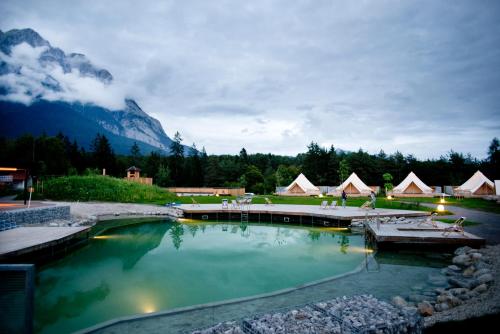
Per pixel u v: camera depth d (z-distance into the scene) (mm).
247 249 16359
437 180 64375
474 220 20438
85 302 9703
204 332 6770
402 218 21734
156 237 19484
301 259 14414
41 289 10797
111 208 29375
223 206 28094
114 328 7828
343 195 28422
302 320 7156
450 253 14906
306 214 24047
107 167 76375
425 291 9938
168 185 67875
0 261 11156
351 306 8195
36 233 15273
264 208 27766
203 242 18062
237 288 10875
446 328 6711
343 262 13844
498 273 10344
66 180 36375
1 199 32781
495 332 6379
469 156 74562
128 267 13297
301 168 73250
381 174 66625
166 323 8062
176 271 12797
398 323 6539
